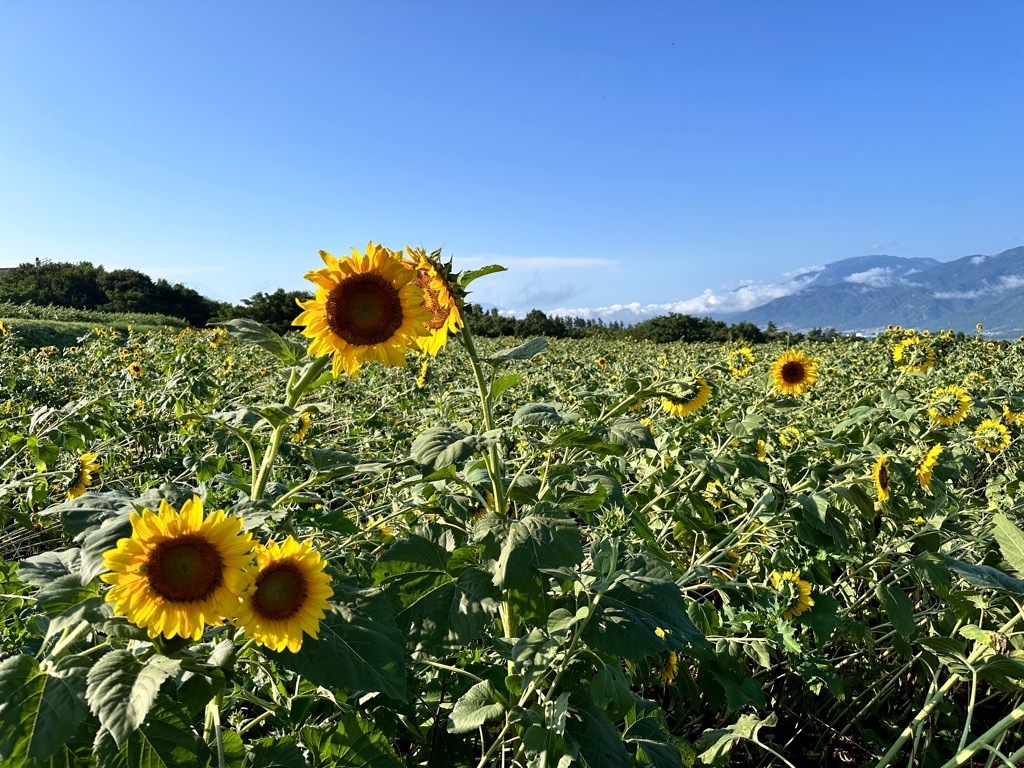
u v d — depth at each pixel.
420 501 1.54
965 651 1.48
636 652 1.04
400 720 1.32
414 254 1.34
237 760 0.99
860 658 2.06
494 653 1.48
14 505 2.52
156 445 3.48
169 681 0.87
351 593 1.02
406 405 4.65
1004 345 9.85
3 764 0.75
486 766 1.31
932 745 1.72
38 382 4.36
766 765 1.80
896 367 5.04
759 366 5.76
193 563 0.87
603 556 1.16
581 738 1.03
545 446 1.38
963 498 2.59
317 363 1.21
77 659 0.85
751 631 1.76
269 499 1.19
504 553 1.11
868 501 1.90
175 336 10.09
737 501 2.24
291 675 1.29
